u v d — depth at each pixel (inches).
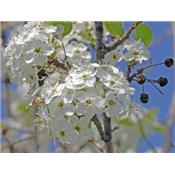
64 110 25.3
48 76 26.9
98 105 25.3
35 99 26.5
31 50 26.9
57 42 28.2
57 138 27.0
